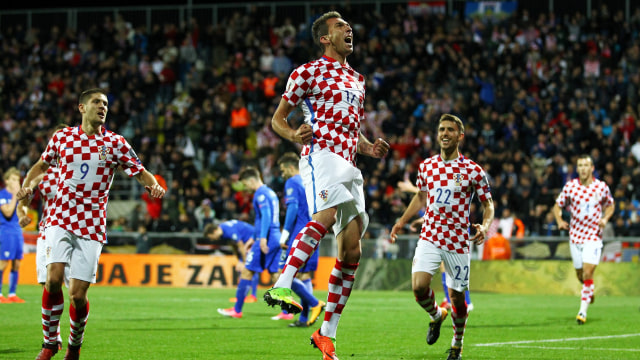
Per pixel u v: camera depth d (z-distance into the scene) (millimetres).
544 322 14266
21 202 9031
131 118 34438
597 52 32906
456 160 9203
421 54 33938
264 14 37188
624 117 29766
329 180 7148
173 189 30484
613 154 28219
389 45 34500
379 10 36188
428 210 9266
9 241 17656
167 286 25953
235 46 36625
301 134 6945
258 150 31953
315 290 24594
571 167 27844
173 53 36469
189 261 25938
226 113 33531
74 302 7848
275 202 14406
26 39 38500
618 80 31281
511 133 29969
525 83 32156
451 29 34781
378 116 31688
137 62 36656
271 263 14453
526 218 26266
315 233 7129
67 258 7859
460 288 9078
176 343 10594
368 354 9625
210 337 11367
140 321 13891
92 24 38281
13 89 37219
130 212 30891
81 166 7867
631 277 22672
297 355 9422
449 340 11211
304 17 36750
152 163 31641
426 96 32219
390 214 27031
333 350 7391
